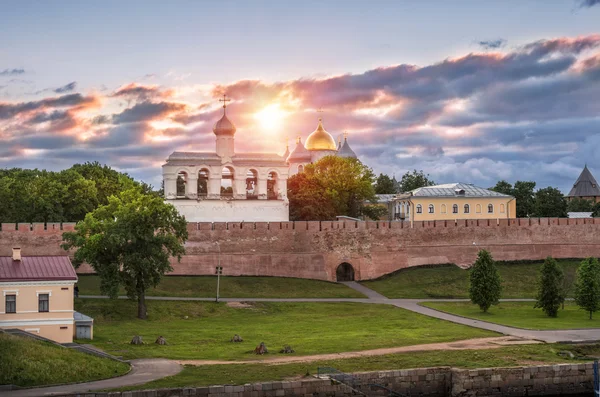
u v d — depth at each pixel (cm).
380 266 13450
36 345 6669
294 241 13162
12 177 15438
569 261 14012
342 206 16288
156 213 10062
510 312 10569
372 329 9119
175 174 14488
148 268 9688
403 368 6969
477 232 13938
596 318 10000
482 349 7756
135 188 10638
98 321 9538
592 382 7225
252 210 14738
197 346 7894
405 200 17288
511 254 13988
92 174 15325
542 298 10206
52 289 7475
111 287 9644
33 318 7412
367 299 11800
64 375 6322
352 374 6688
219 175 14700
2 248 11881
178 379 6356
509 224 14075
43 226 12056
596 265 10094
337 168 16700
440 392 6944
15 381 6131
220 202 14550
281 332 8912
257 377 6494
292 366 6900
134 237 9750
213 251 12731
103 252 9869
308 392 6394
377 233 13538
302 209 15750
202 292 11644
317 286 12544
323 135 19712
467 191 17188
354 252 13400
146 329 8969
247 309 10656
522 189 19400
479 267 10569
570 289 11819
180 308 10406
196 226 12712
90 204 13925
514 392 7038
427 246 13712
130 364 6844
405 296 12131
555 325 9338
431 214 16825
